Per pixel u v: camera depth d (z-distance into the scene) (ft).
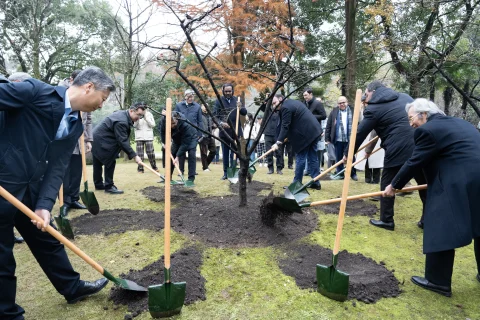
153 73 38.11
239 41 18.51
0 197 5.84
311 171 18.76
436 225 7.89
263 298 7.82
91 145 17.92
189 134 18.80
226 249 10.46
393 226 12.74
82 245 10.94
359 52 31.81
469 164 7.80
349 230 12.46
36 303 7.68
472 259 10.41
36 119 6.01
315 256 10.09
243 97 21.36
